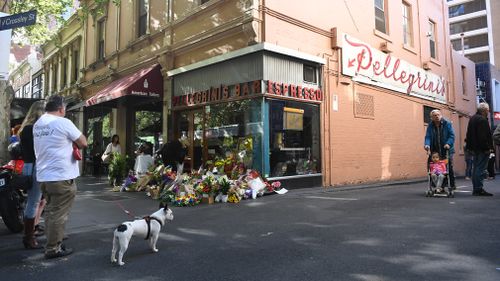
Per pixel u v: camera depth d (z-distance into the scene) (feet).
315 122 35.88
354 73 40.01
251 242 16.02
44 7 47.96
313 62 35.40
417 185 39.65
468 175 50.90
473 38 213.66
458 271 11.78
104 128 55.77
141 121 48.78
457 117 66.33
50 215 14.57
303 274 12.01
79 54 65.41
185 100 38.14
